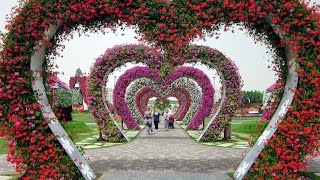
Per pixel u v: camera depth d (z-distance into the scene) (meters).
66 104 24.23
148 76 21.88
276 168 7.71
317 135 7.59
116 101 23.22
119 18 7.70
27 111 7.59
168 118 26.61
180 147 15.41
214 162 11.33
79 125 23.75
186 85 29.22
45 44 7.63
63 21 7.66
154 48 7.73
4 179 8.77
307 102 7.58
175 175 9.21
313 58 7.49
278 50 8.09
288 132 7.64
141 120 32.50
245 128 23.11
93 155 12.89
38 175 7.72
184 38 7.63
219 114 17.27
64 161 7.86
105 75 16.69
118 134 17.33
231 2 7.46
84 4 7.49
